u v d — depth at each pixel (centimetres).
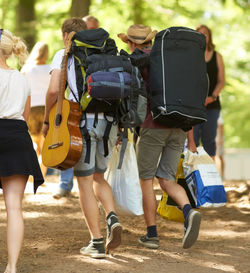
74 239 1038
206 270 862
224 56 4391
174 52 916
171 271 852
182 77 905
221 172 2102
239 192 1459
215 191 988
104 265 870
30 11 3056
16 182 805
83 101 862
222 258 930
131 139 1027
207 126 1449
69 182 1425
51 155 870
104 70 855
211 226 1174
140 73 911
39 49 1541
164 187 973
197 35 938
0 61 831
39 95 1532
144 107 904
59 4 3459
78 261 888
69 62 889
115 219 885
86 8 2159
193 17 3381
